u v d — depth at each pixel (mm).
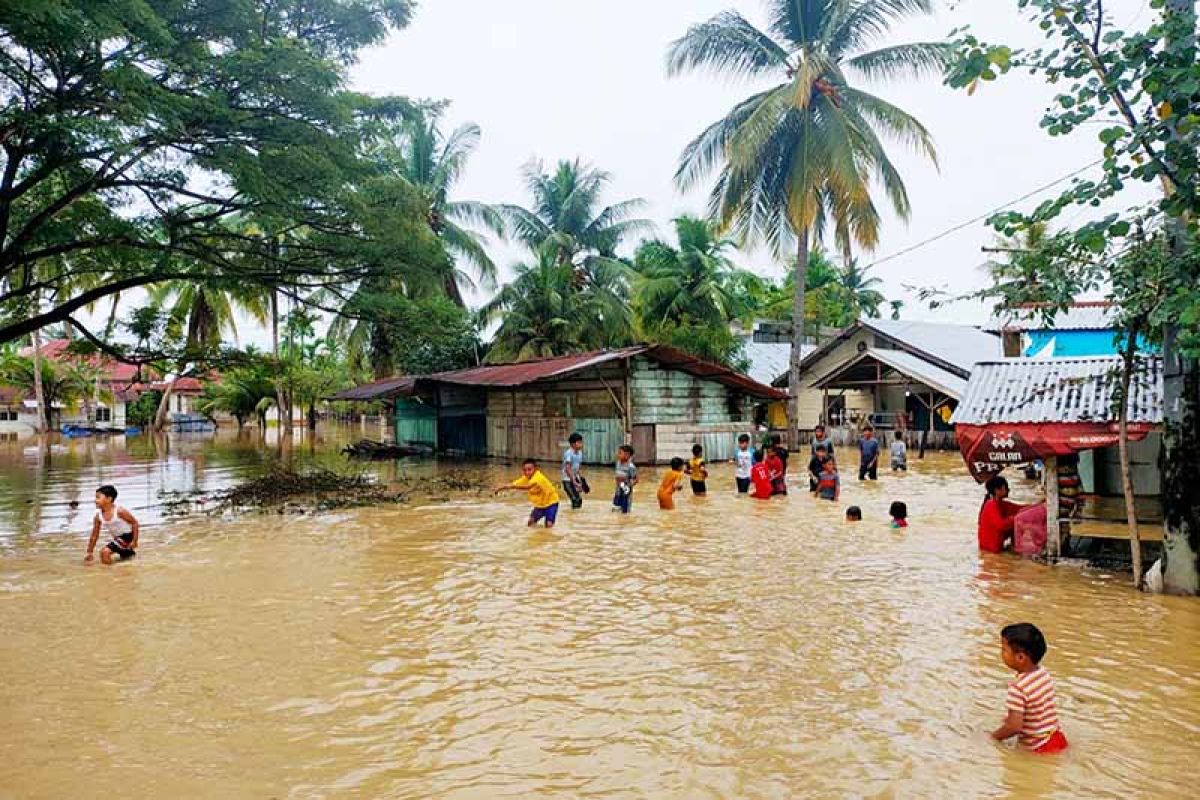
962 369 28828
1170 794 4172
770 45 26422
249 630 7230
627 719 5164
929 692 5609
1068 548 10227
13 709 5383
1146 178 6664
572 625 7336
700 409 24344
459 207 34906
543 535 12258
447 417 31688
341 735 4949
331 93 14195
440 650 6633
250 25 13070
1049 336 20031
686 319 33312
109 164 13141
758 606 7949
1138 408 9516
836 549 10945
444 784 4309
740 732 4949
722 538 11852
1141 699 5508
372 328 35219
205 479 21844
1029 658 4762
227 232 15820
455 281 35250
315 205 15406
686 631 7105
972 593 8453
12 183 13531
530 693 5645
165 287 40500
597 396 24188
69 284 20547
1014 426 10109
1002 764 4512
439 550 11086
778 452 17000
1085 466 14898
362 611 7871
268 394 53156
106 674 6070
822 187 25781
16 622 7512
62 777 4395
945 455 28125
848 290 49812
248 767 4516
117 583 9148
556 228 37469
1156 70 6203
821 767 4473
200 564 10211
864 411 35500
